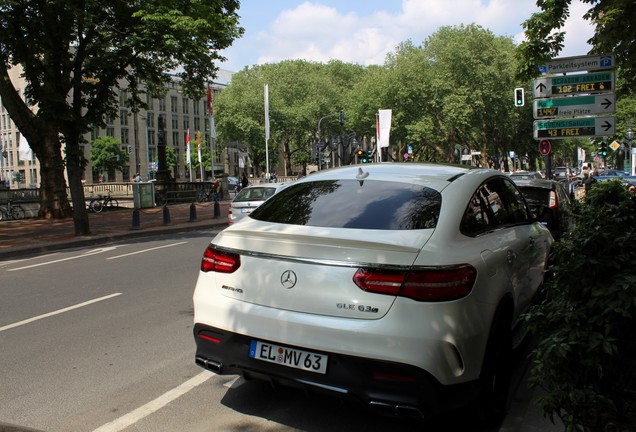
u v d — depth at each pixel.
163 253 12.70
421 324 3.00
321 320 3.21
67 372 4.76
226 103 61.88
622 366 2.71
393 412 3.04
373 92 58.16
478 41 49.16
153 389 4.36
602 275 2.79
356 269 3.16
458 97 48.22
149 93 21.42
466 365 3.14
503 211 4.45
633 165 39.59
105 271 10.24
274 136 64.19
